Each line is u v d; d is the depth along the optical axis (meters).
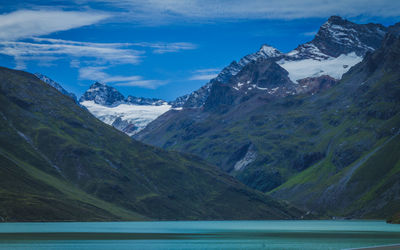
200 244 166.88
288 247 153.75
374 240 175.00
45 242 167.50
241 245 162.75
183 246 159.62
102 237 190.12
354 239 181.00
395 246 121.25
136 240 179.75
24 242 166.50
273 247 154.62
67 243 165.00
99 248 150.12
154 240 181.12
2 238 180.25
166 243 170.00
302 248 149.25
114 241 174.50
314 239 184.62
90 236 193.75
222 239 188.12
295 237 197.75
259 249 148.75
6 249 145.88
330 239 182.75
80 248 149.50
